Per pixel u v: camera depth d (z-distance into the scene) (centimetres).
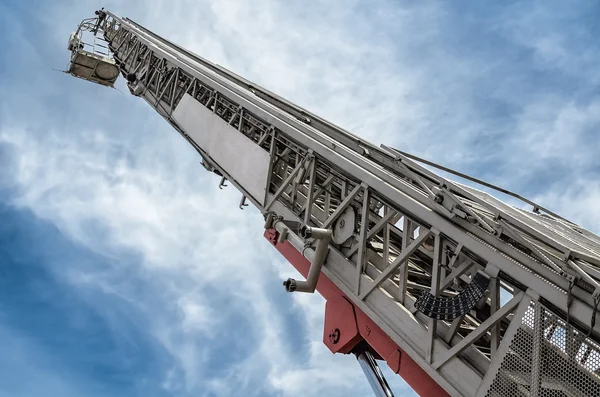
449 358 479
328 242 600
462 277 654
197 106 1016
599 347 385
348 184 669
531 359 416
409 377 528
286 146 772
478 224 489
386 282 584
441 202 517
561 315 415
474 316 605
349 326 610
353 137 724
